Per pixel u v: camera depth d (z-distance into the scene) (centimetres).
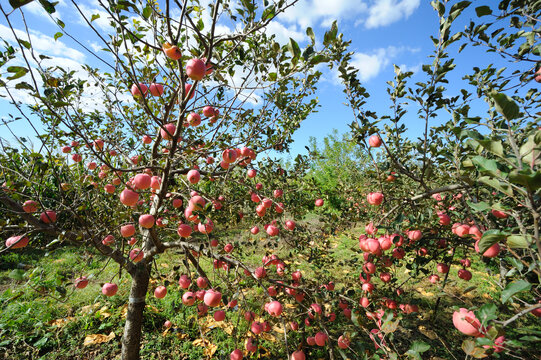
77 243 222
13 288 390
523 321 307
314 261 331
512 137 101
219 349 303
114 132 314
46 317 321
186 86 203
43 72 168
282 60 174
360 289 292
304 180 389
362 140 226
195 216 210
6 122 223
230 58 240
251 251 523
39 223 207
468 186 181
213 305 194
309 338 231
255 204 342
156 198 259
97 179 246
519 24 226
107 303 376
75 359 289
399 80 212
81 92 242
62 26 144
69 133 249
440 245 288
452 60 184
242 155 257
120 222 257
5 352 287
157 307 374
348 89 221
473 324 114
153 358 291
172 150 199
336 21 143
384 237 222
